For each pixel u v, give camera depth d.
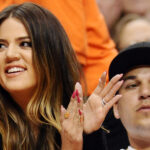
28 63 5.86
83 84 6.67
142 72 5.04
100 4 9.40
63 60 6.18
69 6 7.07
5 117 6.03
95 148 5.75
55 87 6.09
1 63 5.81
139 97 5.00
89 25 7.46
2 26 5.92
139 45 5.05
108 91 5.22
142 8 9.69
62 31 6.25
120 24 8.72
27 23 5.93
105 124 5.87
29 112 5.89
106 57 7.38
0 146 5.91
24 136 5.93
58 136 5.95
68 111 5.27
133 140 5.03
